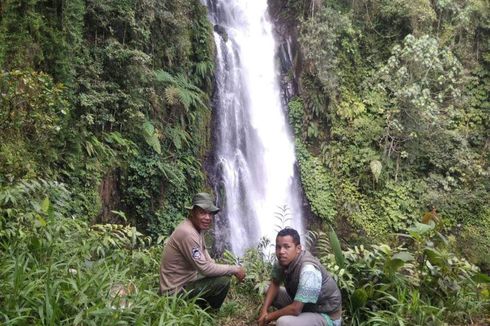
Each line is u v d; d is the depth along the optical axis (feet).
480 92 51.19
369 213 45.29
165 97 32.63
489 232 46.26
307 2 48.24
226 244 36.60
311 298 12.67
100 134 28.07
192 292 14.69
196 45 37.47
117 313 11.24
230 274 14.84
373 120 47.70
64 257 14.30
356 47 49.24
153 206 30.66
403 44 49.57
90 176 26.09
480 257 45.29
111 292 13.21
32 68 22.81
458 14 51.13
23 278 11.60
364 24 50.67
